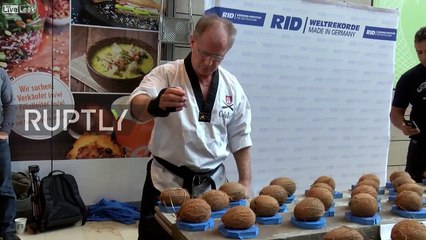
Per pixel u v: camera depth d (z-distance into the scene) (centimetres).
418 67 279
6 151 287
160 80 160
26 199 334
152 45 356
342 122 301
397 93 288
